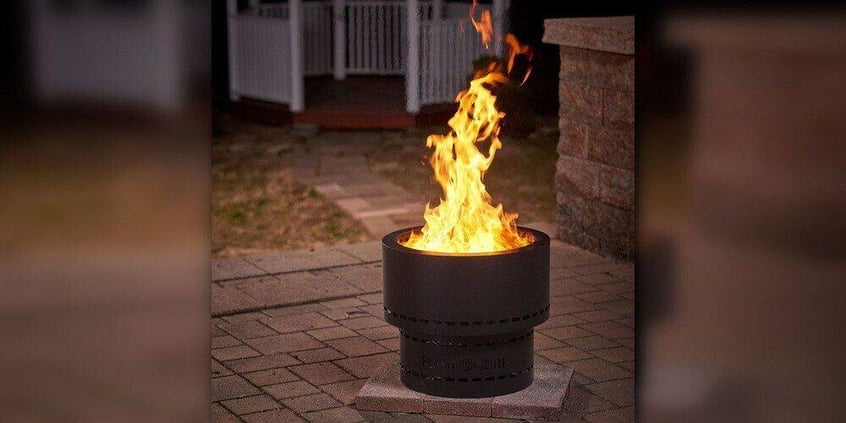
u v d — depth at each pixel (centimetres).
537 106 910
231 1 943
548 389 361
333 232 592
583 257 514
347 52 1069
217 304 455
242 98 958
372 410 359
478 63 856
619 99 494
